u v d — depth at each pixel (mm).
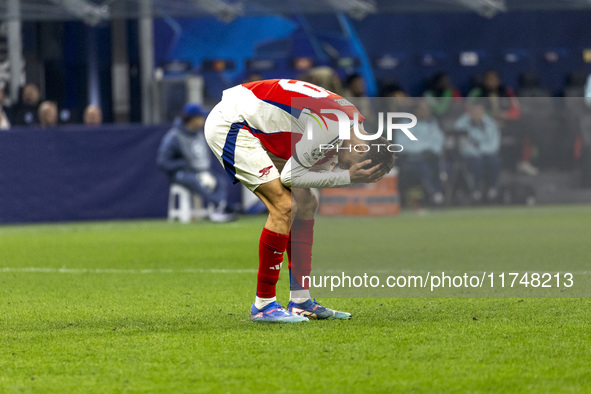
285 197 14969
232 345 13242
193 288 19750
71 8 41812
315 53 51188
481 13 43531
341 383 11000
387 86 46781
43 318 15969
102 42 50062
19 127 39781
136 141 39938
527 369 11562
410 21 52750
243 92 15195
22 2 42062
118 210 39875
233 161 15062
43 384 11227
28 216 38781
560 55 55469
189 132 39062
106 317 15992
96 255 26922
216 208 39781
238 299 18016
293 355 12508
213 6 41969
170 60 49625
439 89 48469
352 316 15602
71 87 50312
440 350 12695
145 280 21266
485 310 16062
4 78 48781
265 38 50344
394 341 13344
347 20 51469
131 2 42250
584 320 14938
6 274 22688
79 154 39312
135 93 50250
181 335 14102
